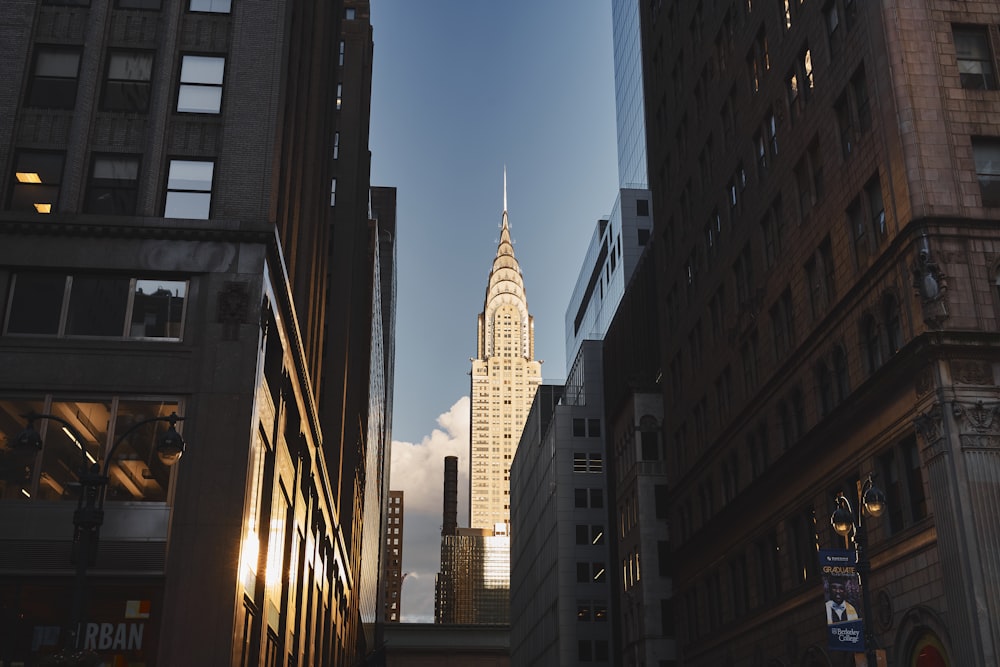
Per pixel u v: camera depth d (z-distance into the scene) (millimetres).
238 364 34344
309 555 55094
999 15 36031
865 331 37500
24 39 39125
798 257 44750
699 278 60906
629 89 146875
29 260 35031
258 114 39031
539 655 121250
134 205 37438
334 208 89938
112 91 39062
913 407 32875
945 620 30562
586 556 107312
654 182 72812
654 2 75062
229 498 32625
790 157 45906
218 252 35812
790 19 46281
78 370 33906
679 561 63375
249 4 40812
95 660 20562
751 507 49594
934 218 32906
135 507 32312
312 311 59000
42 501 32219
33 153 37750
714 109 58406
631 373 95312
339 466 78438
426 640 197000
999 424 30750
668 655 78375
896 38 35375
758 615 48375
